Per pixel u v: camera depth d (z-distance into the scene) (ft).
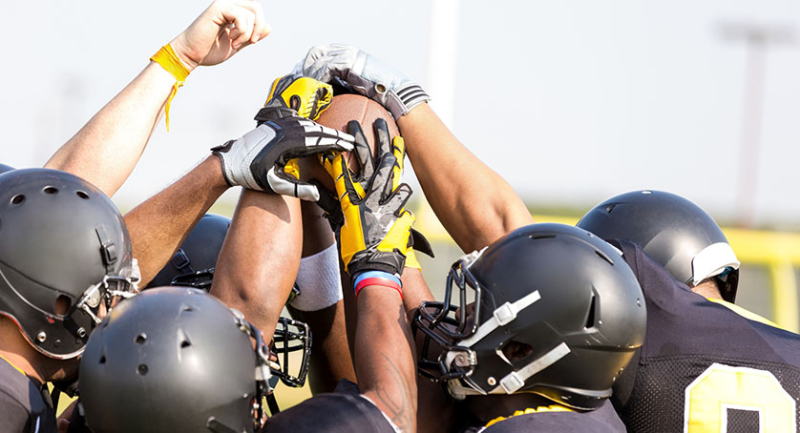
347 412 22.47
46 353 22.82
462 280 24.94
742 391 26.14
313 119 27.84
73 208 22.80
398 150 28.30
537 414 23.80
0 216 22.31
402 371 24.03
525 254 23.97
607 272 23.61
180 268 30.19
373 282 26.09
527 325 23.35
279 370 26.73
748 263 97.66
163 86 28.68
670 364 26.43
